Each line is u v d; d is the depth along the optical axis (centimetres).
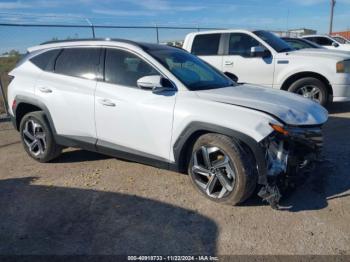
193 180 399
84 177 464
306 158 379
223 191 372
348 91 748
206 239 321
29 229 344
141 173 472
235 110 360
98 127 446
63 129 478
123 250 309
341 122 711
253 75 810
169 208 377
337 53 771
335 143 572
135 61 428
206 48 864
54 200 402
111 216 364
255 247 308
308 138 365
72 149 580
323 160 484
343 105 888
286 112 363
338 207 370
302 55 767
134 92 416
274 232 328
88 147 466
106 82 441
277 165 353
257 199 389
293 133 349
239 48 825
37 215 370
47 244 319
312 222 343
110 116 431
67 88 465
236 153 351
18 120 536
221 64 841
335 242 311
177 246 312
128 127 421
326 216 353
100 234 333
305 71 759
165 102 394
